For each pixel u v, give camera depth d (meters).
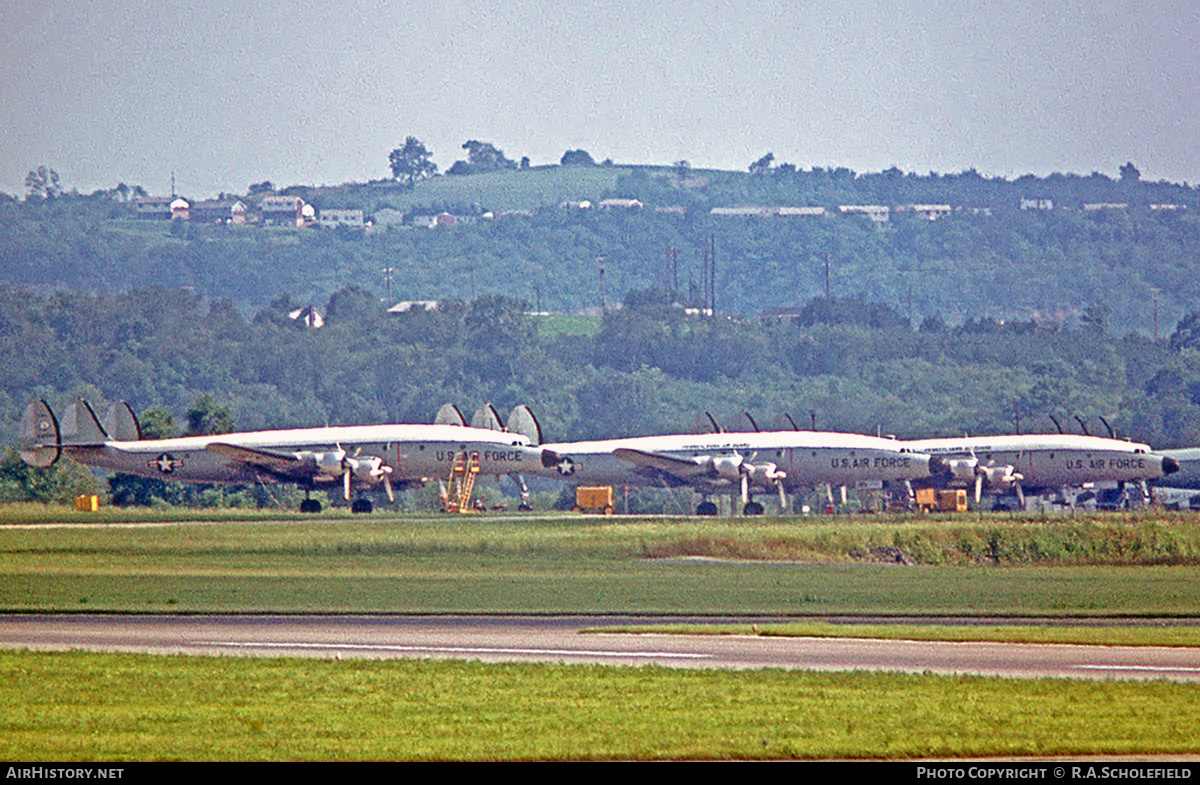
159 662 131.75
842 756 94.50
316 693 115.62
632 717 105.81
